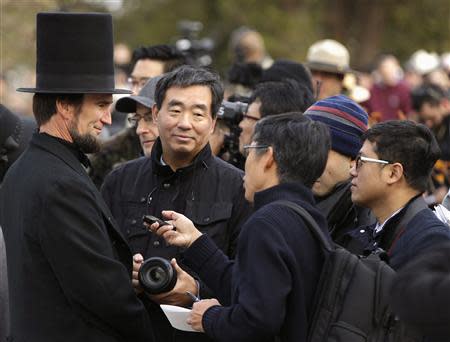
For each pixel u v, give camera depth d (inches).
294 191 195.2
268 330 181.6
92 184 206.1
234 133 275.9
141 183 229.9
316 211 194.1
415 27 1065.5
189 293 209.8
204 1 1077.8
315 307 187.6
